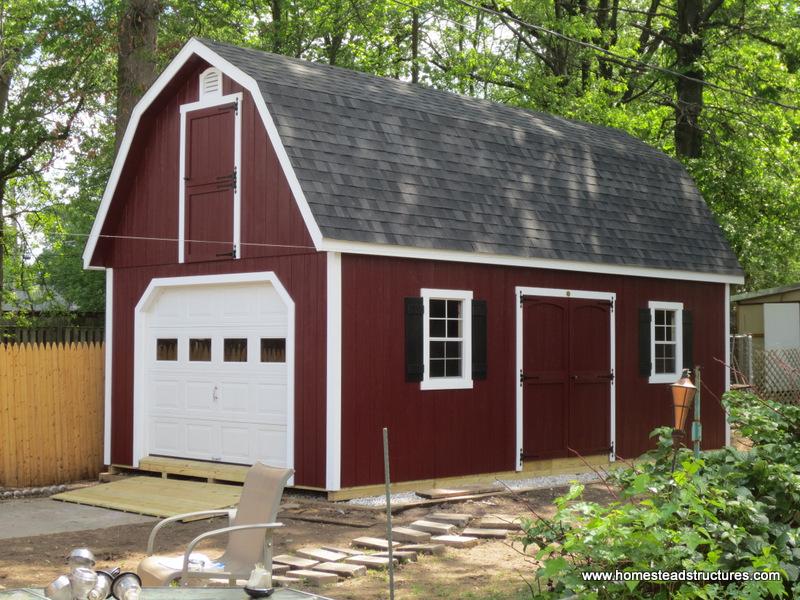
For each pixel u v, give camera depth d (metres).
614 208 17.12
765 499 6.71
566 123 19.39
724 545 5.90
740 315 28.28
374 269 13.32
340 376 12.88
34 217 28.92
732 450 7.08
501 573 9.16
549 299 15.53
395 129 14.63
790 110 29.19
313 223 12.52
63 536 11.16
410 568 9.42
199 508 12.60
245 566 7.26
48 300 30.95
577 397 15.92
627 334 16.72
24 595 4.97
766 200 27.20
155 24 20.53
